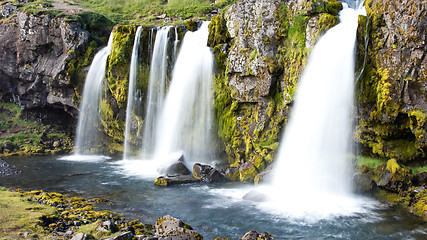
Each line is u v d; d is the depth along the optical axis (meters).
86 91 25.20
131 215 11.88
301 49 16.91
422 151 13.81
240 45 19.05
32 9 27.84
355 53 14.80
